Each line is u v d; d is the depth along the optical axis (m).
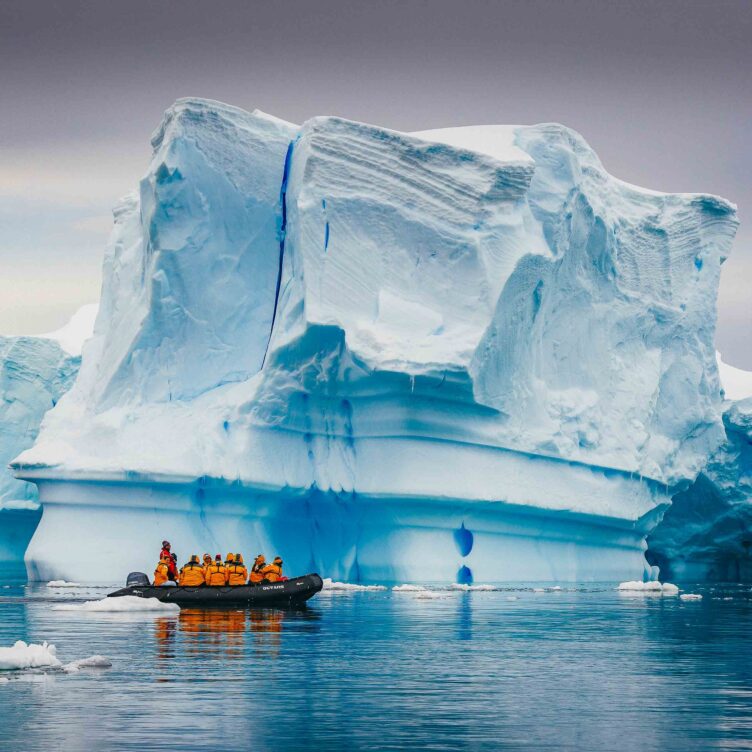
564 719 37.59
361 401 113.88
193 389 116.19
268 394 113.44
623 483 126.94
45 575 111.50
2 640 57.44
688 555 163.00
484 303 111.12
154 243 113.31
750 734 35.41
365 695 41.59
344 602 86.38
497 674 47.09
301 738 34.53
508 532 119.44
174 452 109.50
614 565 131.88
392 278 112.94
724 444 154.00
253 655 52.09
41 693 41.28
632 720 37.50
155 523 110.12
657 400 133.25
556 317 123.94
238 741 34.03
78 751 32.59
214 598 79.50
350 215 112.81
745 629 67.19
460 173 113.88
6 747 33.06
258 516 116.50
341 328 109.44
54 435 122.69
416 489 111.88
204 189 114.56
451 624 68.44
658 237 133.25
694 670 48.78
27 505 166.25
